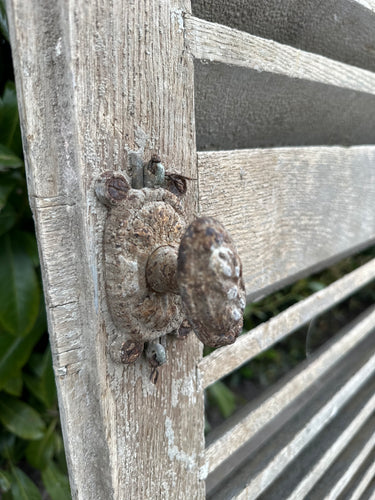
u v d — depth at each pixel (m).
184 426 0.22
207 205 0.22
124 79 0.16
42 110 0.14
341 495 0.40
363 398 0.43
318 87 0.28
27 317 0.36
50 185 0.15
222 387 0.65
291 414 0.35
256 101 0.25
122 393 0.18
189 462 0.23
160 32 0.17
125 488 0.19
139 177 0.17
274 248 0.28
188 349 0.21
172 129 0.18
